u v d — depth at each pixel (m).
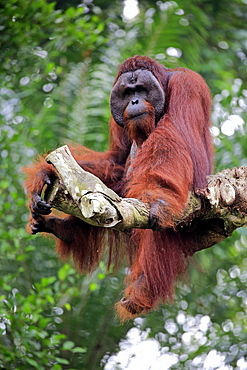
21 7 13.41
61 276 10.90
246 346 14.10
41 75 13.70
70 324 13.83
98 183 5.80
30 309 10.48
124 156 8.77
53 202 6.16
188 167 7.14
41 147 12.56
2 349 10.59
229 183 7.14
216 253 13.16
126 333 14.26
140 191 6.96
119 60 13.30
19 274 13.39
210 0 15.51
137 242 8.32
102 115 12.52
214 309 14.70
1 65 13.50
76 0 15.48
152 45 13.39
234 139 13.34
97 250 8.59
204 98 8.12
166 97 7.95
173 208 6.63
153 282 7.84
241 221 7.30
